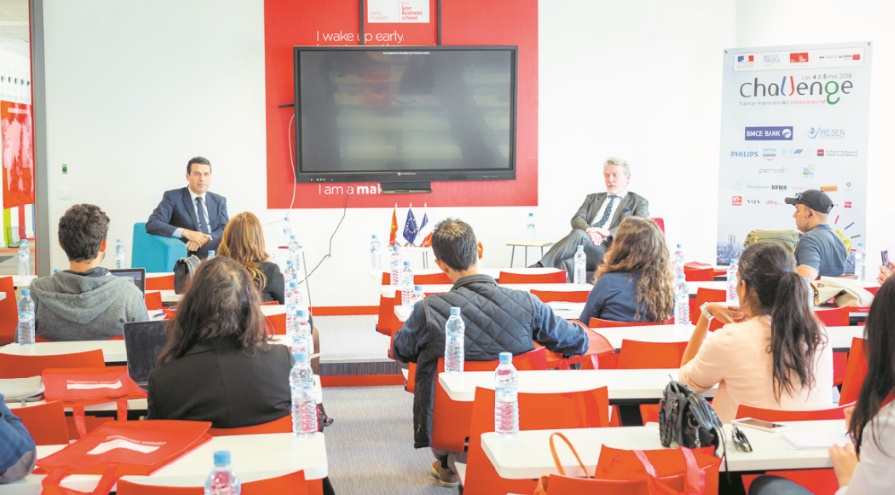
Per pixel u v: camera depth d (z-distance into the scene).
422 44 8.47
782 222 8.20
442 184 8.60
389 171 8.47
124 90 8.24
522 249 8.73
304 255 8.52
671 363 3.41
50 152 8.20
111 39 8.20
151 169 8.31
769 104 8.16
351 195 8.51
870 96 7.89
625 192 8.00
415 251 8.54
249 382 2.48
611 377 3.04
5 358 3.21
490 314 3.34
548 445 2.29
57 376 2.82
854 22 7.91
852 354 3.46
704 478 1.88
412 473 4.27
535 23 8.59
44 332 3.79
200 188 7.77
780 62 8.09
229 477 1.75
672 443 2.23
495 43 8.55
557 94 8.67
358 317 8.33
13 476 2.01
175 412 2.46
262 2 8.30
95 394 2.77
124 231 8.34
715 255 8.92
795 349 2.59
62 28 8.13
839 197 7.98
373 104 8.38
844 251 5.83
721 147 8.34
